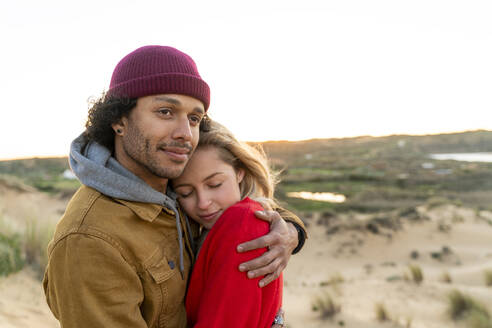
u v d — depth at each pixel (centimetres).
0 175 2597
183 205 175
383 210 3288
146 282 136
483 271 1345
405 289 1113
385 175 6406
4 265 623
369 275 1616
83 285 119
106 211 131
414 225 2328
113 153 152
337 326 866
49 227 788
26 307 530
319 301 970
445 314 905
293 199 3650
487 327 794
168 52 143
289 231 167
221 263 144
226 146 177
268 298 152
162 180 157
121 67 144
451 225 2302
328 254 2056
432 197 4006
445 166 7900
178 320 152
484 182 5203
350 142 13988
